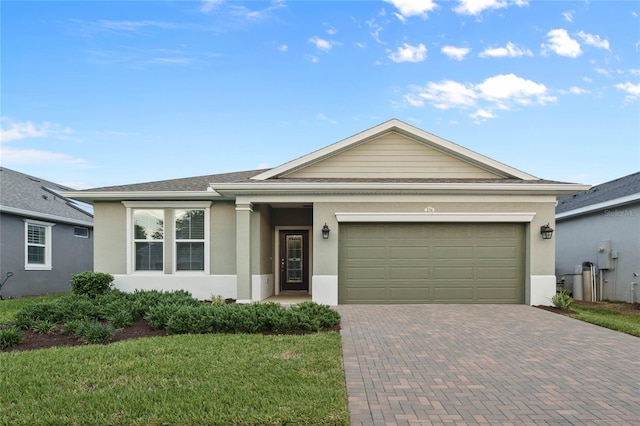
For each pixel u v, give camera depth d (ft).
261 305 29.58
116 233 43.16
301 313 27.50
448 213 38.19
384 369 19.56
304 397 15.62
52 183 72.08
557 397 16.31
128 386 16.74
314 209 38.60
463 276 38.68
